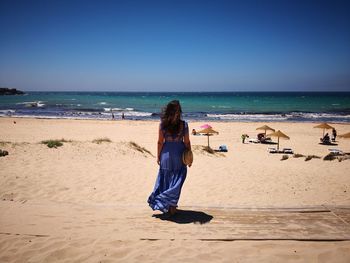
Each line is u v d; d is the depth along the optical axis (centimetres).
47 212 423
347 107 6694
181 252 302
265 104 7800
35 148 1009
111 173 845
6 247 317
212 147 2272
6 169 764
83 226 370
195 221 386
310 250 300
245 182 926
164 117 378
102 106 6850
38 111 5316
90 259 291
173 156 385
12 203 466
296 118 4616
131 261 287
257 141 2553
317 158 1680
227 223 377
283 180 984
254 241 322
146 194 686
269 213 411
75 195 636
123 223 381
